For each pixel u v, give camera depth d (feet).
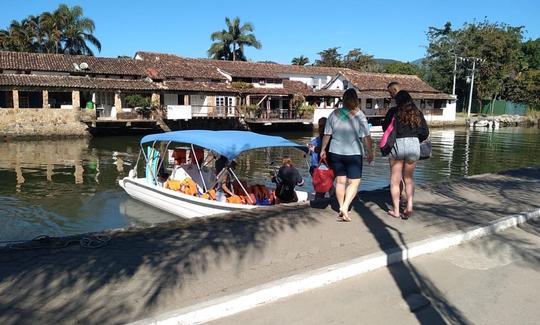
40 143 106.52
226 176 36.24
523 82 235.20
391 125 22.31
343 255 17.34
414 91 194.59
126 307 12.89
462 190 31.17
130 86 128.98
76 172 65.51
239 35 222.89
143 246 17.97
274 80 171.94
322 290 15.14
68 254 16.87
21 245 17.57
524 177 37.09
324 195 28.91
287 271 15.67
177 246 18.02
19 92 126.11
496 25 230.68
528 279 16.58
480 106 233.55
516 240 21.06
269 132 152.15
